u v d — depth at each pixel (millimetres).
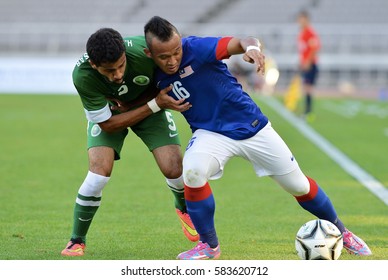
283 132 69625
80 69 23703
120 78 22750
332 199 37906
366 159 52906
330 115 88438
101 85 23906
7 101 103750
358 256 25484
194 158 23641
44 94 117250
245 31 137250
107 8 150000
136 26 141375
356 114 90625
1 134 67438
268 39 135500
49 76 120812
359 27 136125
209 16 147250
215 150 23781
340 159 52938
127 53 23406
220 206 36250
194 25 139500
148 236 29188
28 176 44969
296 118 82938
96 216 33406
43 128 72688
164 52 22203
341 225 25672
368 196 38812
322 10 143750
